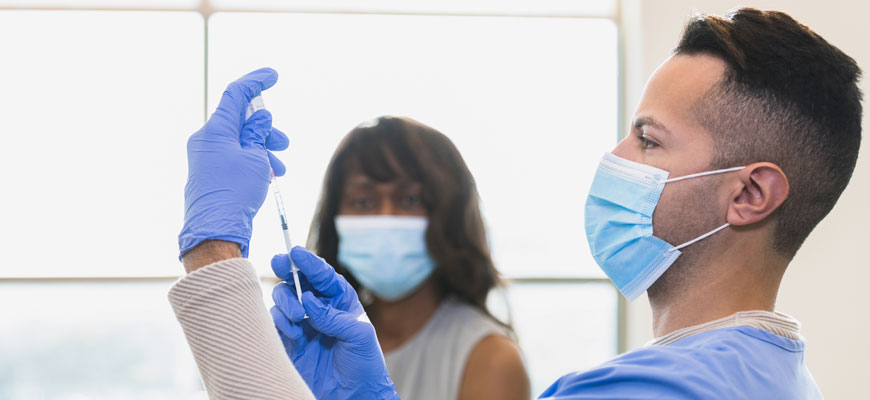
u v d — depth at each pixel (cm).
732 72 81
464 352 174
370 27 306
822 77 79
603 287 308
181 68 302
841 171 81
